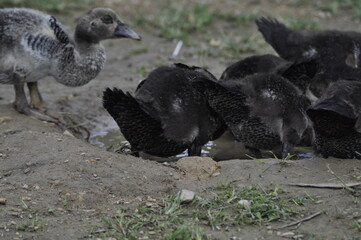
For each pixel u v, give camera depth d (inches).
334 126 393.4
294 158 460.8
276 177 380.8
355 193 354.3
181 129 439.2
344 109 385.4
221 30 786.8
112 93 411.5
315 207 340.8
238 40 762.8
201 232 312.5
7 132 454.0
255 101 444.5
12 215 335.6
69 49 502.9
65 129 522.9
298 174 383.6
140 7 899.4
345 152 410.3
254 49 727.7
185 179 386.6
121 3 915.4
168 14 842.8
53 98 586.9
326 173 383.2
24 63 494.6
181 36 778.2
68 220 332.2
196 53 721.0
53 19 511.5
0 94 589.6
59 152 410.0
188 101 443.8
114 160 401.4
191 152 456.1
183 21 823.1
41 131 479.2
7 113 507.5
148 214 338.0
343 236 309.3
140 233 318.0
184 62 695.7
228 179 382.6
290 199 348.8
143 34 799.1
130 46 761.0
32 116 513.0
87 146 425.4
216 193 363.3
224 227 323.3
